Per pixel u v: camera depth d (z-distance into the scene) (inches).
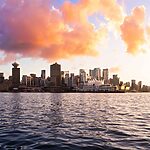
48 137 837.8
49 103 3245.6
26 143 740.0
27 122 1256.8
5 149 663.8
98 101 3929.6
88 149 665.0
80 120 1344.7
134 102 3693.4
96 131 970.1
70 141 769.6
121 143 736.3
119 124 1187.9
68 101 3875.5
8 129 1021.8
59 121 1298.0
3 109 2171.5
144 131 972.6
